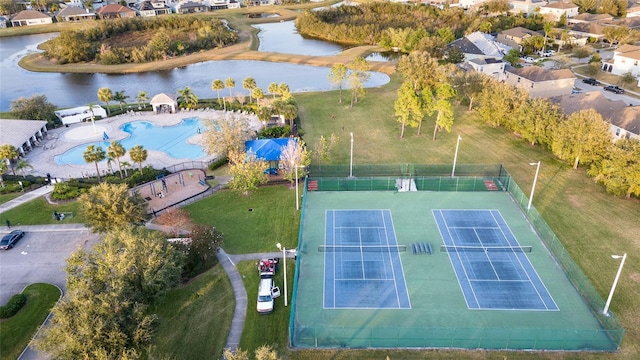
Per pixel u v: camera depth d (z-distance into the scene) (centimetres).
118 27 18488
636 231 5612
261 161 6669
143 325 3550
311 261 5162
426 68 10512
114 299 3575
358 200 6431
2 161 7050
